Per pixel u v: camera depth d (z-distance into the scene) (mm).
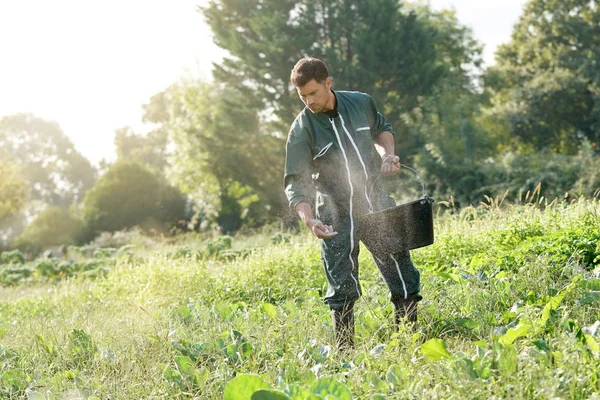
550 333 3881
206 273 9945
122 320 6617
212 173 33531
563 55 42031
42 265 19484
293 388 3154
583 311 4230
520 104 41438
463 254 7508
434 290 5551
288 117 30406
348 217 4469
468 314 4812
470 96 34781
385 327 4625
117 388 4074
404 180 27125
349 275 4512
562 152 41625
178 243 26875
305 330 4859
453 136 28672
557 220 7723
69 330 6086
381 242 4441
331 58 29516
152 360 4621
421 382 3320
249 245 17328
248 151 32375
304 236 12898
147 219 47062
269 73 30844
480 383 3121
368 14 30719
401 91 30562
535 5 45219
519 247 6828
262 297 7852
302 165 4504
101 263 18578
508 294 5152
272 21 30516
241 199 34750
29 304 10758
